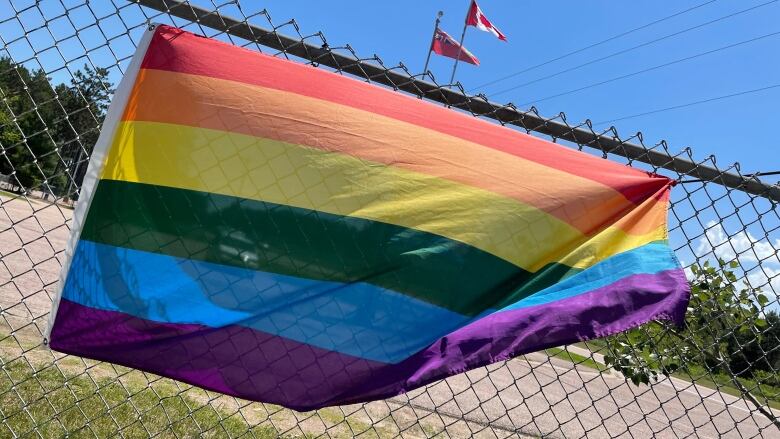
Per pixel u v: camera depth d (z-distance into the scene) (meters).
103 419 4.40
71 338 2.60
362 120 2.84
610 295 2.80
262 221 2.70
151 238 2.64
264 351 2.67
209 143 2.70
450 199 2.84
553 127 3.08
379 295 2.74
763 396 3.31
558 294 2.79
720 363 3.34
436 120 2.92
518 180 2.91
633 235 2.93
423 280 2.76
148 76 2.70
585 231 2.91
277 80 2.79
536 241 2.86
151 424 4.52
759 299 3.21
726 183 3.16
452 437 6.19
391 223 2.78
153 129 2.68
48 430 3.96
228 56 2.77
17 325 6.02
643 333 3.40
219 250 2.67
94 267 2.61
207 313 2.65
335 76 2.86
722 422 12.75
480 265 2.80
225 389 2.65
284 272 2.70
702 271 3.22
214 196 2.69
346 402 2.67
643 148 3.13
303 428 5.35
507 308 2.76
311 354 2.69
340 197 2.76
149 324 2.62
